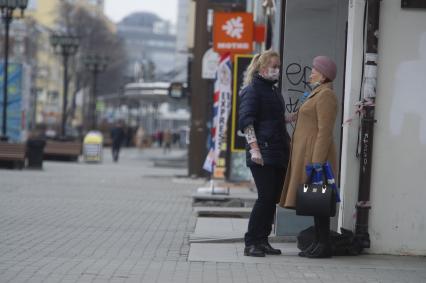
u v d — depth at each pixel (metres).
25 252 17.41
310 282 14.30
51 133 121.44
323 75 16.55
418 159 17.42
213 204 28.11
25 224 22.62
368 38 17.20
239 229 21.75
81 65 145.38
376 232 17.53
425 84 17.39
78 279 14.18
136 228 22.48
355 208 17.53
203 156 46.22
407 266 16.19
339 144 19.52
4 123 56.53
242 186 32.44
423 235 17.45
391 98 17.41
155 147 160.88
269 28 32.09
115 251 17.95
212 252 17.70
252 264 16.09
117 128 81.81
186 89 55.62
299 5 19.86
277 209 19.69
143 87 74.00
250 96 16.45
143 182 44.12
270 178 16.69
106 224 23.25
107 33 163.88
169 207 29.25
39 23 178.38
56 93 168.38
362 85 17.41
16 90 64.19
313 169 16.22
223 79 31.53
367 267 15.95
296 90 19.91
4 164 54.69
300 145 16.41
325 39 19.88
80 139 120.06
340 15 19.86
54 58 180.75
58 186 38.41
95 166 67.31
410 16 17.34
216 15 31.28
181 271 15.25
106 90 173.62
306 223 19.69
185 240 20.09
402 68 17.39
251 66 16.83
